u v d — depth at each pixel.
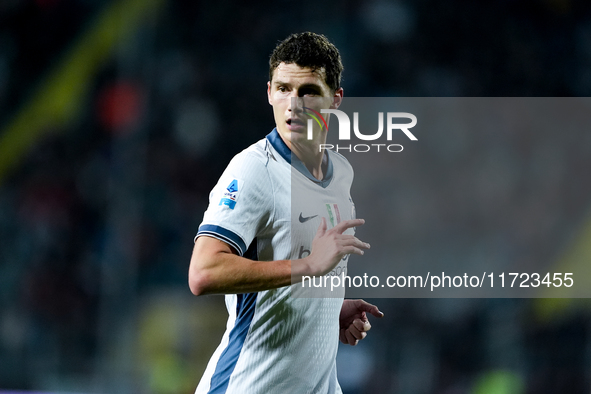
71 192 34.97
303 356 8.00
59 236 33.53
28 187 35.59
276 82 8.22
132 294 29.80
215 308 26.80
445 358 24.09
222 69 36.91
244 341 7.91
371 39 36.03
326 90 8.23
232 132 35.84
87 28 38.34
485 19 35.91
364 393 23.23
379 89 35.34
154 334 27.17
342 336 9.23
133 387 26.28
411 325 24.22
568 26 35.88
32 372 27.62
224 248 7.36
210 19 37.59
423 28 36.16
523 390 24.23
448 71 35.56
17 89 38.41
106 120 36.16
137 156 34.75
